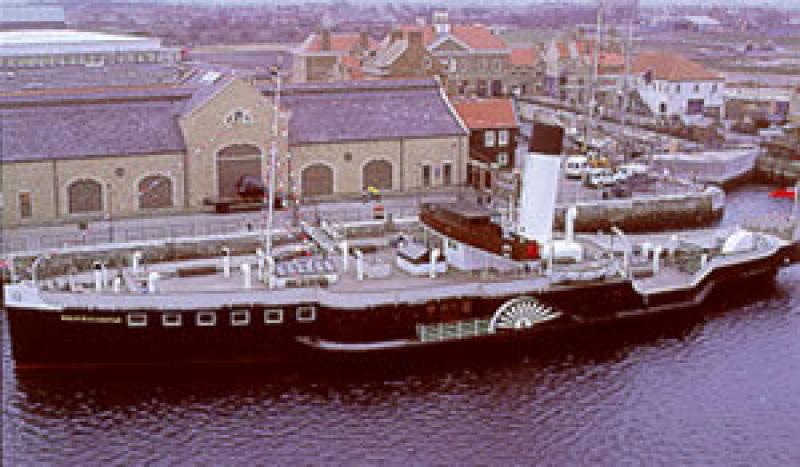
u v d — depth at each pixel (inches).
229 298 2166.6
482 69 6633.9
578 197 3794.3
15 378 2158.0
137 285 2330.2
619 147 4717.0
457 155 3880.4
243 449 1887.3
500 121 4052.7
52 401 2059.5
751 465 1860.2
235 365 2228.1
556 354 2373.3
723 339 2486.5
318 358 2241.6
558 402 2111.2
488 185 3897.6
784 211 4052.7
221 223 3267.7
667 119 5797.2
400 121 3814.0
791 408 2095.2
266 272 2431.1
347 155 3686.0
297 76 6171.3
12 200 3203.7
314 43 6043.3
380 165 3759.8
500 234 2400.3
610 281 2460.6
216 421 1990.7
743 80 7652.6
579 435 1972.2
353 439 1932.8
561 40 7278.5
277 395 2103.8
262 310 2194.9
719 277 2775.6
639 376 2251.5
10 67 4434.1
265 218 3289.9
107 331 2142.0
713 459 1882.4
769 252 2859.3
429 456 1873.8
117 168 3336.6
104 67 4655.5
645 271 2682.1
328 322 2229.3
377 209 3339.1
